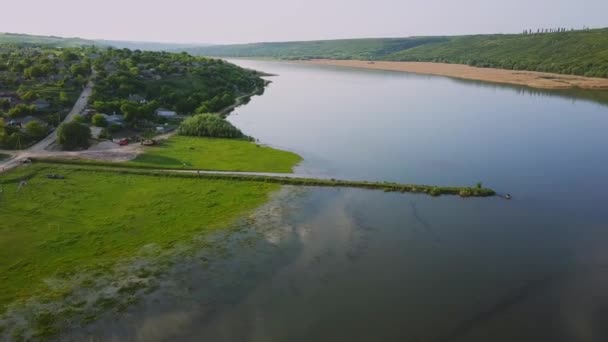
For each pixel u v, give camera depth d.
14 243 55.56
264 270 51.19
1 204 66.88
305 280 49.41
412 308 45.06
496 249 57.00
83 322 42.34
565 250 56.97
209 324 42.47
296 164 89.75
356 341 40.41
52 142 99.31
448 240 59.16
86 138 98.44
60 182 76.69
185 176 80.56
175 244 56.44
